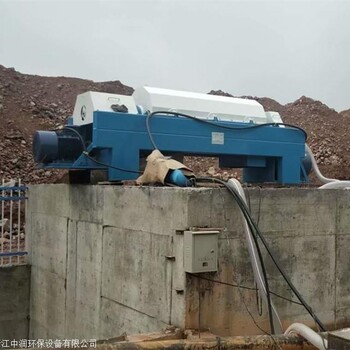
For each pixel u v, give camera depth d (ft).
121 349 10.41
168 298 12.85
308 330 11.17
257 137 18.06
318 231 14.47
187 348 10.80
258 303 13.33
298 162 18.98
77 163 16.38
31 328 20.88
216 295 12.72
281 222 13.85
